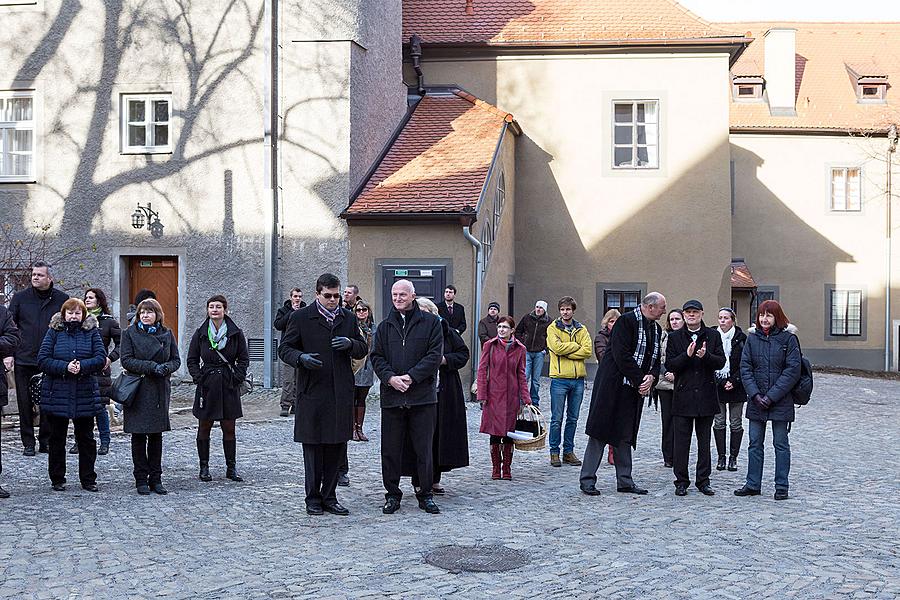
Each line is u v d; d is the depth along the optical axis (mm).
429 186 20703
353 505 9703
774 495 10312
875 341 37281
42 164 20766
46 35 20781
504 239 23797
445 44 25797
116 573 7047
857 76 38812
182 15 20609
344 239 20359
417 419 9430
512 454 12555
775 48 38156
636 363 10242
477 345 19969
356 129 20844
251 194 20516
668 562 7430
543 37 25766
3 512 9070
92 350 10195
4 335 10281
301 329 9211
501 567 7258
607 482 11234
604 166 25891
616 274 25844
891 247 37281
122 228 20688
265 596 6492
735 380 12156
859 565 7391
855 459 13375
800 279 37125
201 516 9047
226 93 20562
